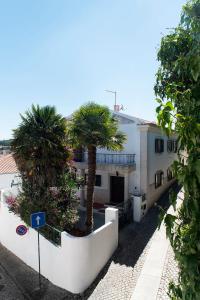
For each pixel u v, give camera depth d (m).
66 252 7.82
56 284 8.20
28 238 9.42
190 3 2.94
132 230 12.18
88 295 7.50
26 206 9.78
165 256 9.41
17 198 10.96
